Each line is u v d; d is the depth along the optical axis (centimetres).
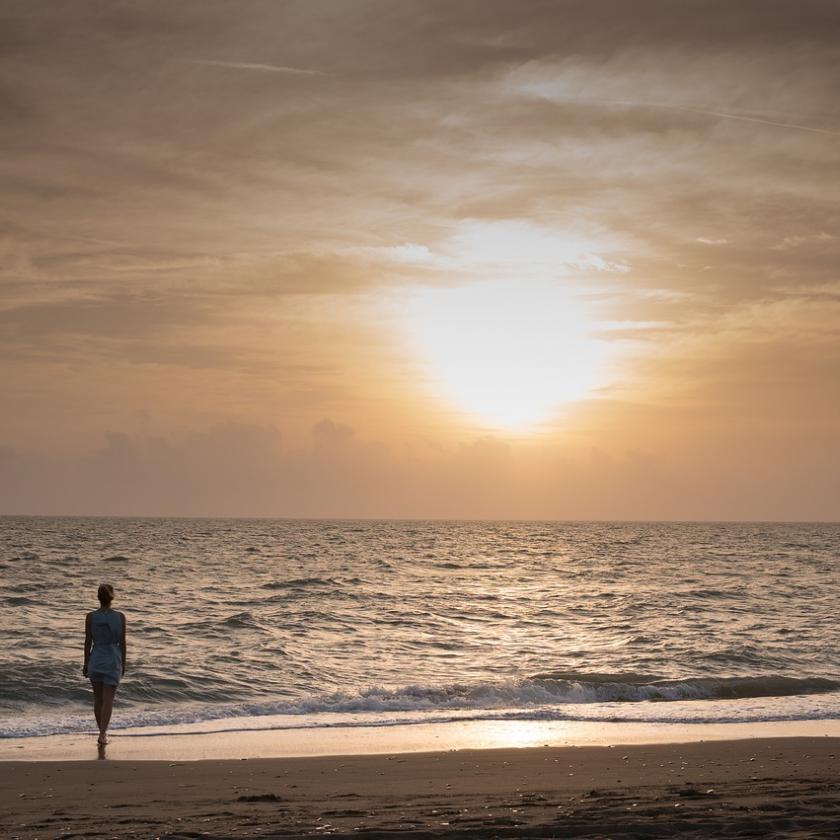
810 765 1186
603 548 12156
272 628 3159
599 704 1902
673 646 2877
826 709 1825
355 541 13300
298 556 8775
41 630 3016
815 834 672
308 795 955
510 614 3906
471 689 1962
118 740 1441
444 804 880
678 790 952
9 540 10900
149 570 6344
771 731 1591
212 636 2912
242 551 9456
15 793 972
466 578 6341
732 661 2564
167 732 1530
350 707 1812
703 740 1479
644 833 692
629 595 4912
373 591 4978
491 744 1443
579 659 2605
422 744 1434
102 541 11181
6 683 1952
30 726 1546
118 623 1387
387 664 2455
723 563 8644
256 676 2195
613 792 943
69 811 856
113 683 1380
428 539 14925
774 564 8488
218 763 1204
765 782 1014
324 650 2672
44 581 5216
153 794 965
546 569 7581
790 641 3000
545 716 1736
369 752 1355
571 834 695
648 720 1702
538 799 905
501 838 684
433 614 3831
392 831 711
